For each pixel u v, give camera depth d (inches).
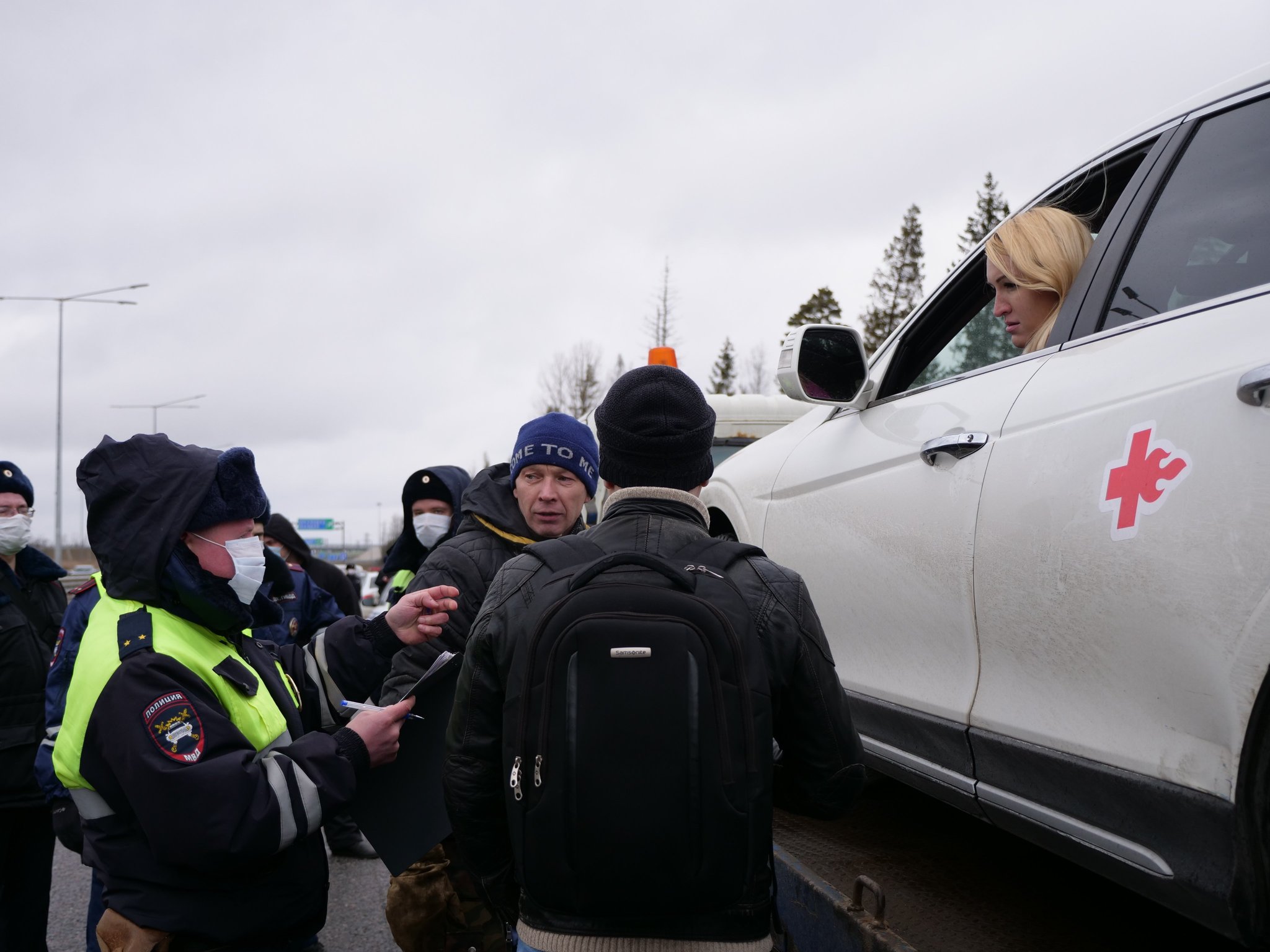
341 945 129.6
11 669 116.4
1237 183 63.2
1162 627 54.8
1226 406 52.7
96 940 107.8
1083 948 70.8
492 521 96.3
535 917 53.1
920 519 79.0
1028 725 66.4
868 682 88.0
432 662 87.6
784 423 235.6
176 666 66.6
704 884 47.8
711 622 50.1
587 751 48.0
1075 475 62.6
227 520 71.6
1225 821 50.9
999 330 86.2
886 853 92.5
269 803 64.9
